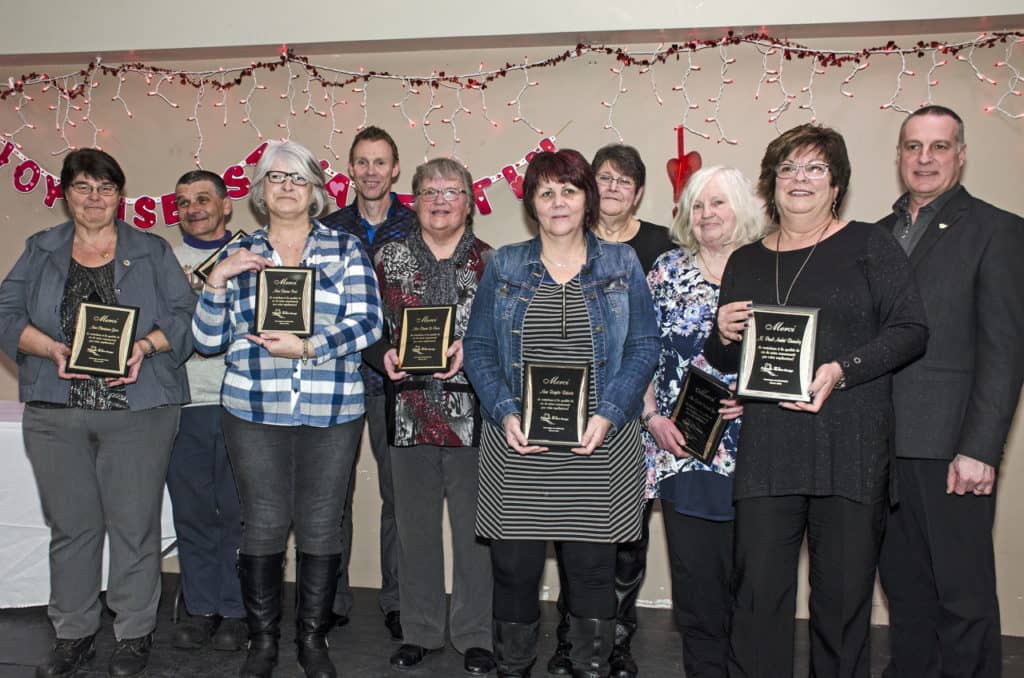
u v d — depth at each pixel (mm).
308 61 4047
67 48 4031
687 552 2547
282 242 2756
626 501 2428
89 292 2803
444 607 3074
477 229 3973
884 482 2182
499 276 2531
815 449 2174
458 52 3957
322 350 2605
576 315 2439
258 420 2613
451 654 3156
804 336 2137
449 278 2898
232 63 4094
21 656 3068
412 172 4004
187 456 3178
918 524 2545
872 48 3666
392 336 2924
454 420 2861
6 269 4234
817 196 2221
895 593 2670
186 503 3186
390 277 2932
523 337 2451
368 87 4012
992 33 3576
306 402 2633
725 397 2412
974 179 3611
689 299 2582
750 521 2240
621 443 2443
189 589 3213
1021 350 2373
